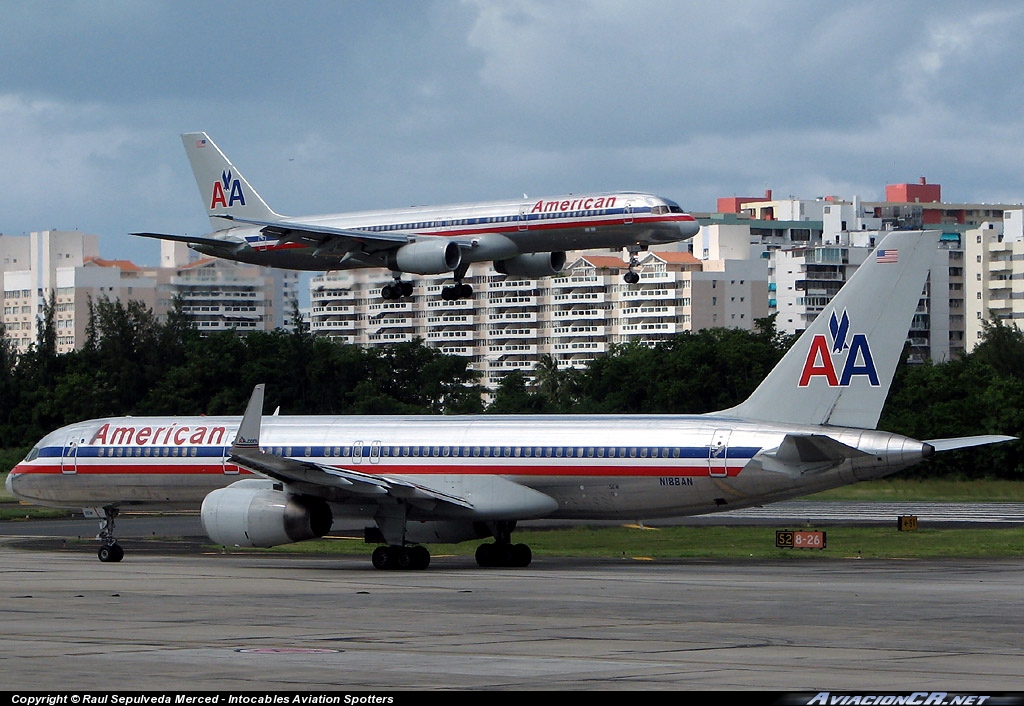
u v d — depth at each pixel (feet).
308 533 345.92
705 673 164.66
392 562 350.23
